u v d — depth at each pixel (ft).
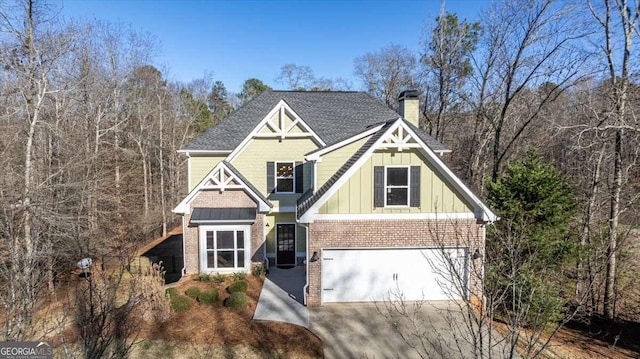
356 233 47.70
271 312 45.96
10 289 22.68
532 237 45.11
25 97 53.62
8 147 51.49
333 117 76.43
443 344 38.32
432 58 120.88
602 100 64.18
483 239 46.73
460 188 46.70
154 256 82.53
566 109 81.56
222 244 59.21
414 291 48.62
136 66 117.19
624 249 50.11
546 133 75.82
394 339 39.65
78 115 84.94
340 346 38.27
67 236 47.19
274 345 38.19
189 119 144.56
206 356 35.91
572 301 47.42
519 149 94.32
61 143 65.72
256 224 60.23
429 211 47.60
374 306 47.62
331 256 48.26
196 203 60.03
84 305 24.29
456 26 115.96
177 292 49.11
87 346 21.66
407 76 166.61
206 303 48.08
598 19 59.98
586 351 41.75
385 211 47.62
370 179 47.42
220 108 217.77
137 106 122.93
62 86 64.80
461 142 124.88
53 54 59.72
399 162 47.32
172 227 127.13
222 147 68.13
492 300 18.20
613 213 53.21
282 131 67.10
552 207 48.03
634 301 53.42
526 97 87.81
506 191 50.67
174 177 136.77
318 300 47.85
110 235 75.46
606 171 63.87
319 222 47.55
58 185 51.57
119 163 100.22
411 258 48.32
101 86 94.43
